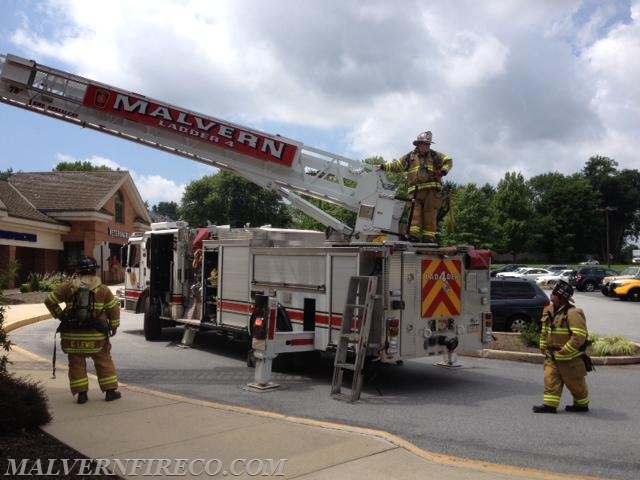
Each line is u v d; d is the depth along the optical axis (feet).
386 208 31.89
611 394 27.17
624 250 352.08
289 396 26.03
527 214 262.88
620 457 17.70
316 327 29.25
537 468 16.69
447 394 26.84
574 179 331.57
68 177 115.75
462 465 15.89
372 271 27.14
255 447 17.12
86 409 21.54
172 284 41.96
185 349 39.63
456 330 29.17
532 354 35.81
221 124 32.07
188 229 41.19
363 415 22.79
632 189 336.08
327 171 32.60
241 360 35.50
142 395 24.03
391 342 26.23
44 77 31.30
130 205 120.78
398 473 15.16
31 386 19.86
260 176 32.73
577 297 104.47
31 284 80.94
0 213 82.99
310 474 15.02
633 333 52.39
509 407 24.32
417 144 30.89
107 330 22.79
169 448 17.01
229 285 35.55
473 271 30.17
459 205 210.79
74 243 106.73
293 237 35.29
